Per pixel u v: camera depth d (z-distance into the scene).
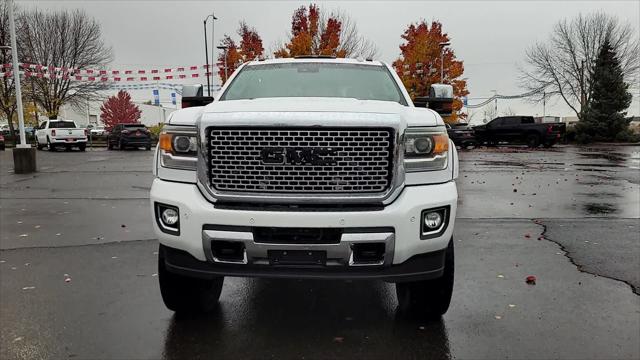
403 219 3.06
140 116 73.94
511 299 4.25
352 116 3.04
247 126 3.04
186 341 3.47
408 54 35.66
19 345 3.40
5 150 34.03
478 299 4.25
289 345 3.41
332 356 3.25
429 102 4.59
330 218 2.99
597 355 3.23
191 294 3.77
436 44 35.44
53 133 31.33
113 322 3.80
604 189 11.63
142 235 6.84
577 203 9.53
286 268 3.10
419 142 3.22
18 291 4.51
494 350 3.32
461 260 5.47
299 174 3.06
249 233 3.04
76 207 9.28
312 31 31.38
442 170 3.29
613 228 7.16
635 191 11.25
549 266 5.23
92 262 5.48
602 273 4.97
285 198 3.05
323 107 3.23
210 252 3.12
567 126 44.94
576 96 50.19
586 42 48.72
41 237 6.74
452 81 36.94
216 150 3.12
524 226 7.34
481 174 15.38
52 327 3.70
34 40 40.91
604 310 3.99
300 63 4.80
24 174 15.80
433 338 3.50
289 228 3.03
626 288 4.52
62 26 41.66
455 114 37.41
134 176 15.18
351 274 3.11
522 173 15.64
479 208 8.98
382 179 3.08
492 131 35.16
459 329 3.65
